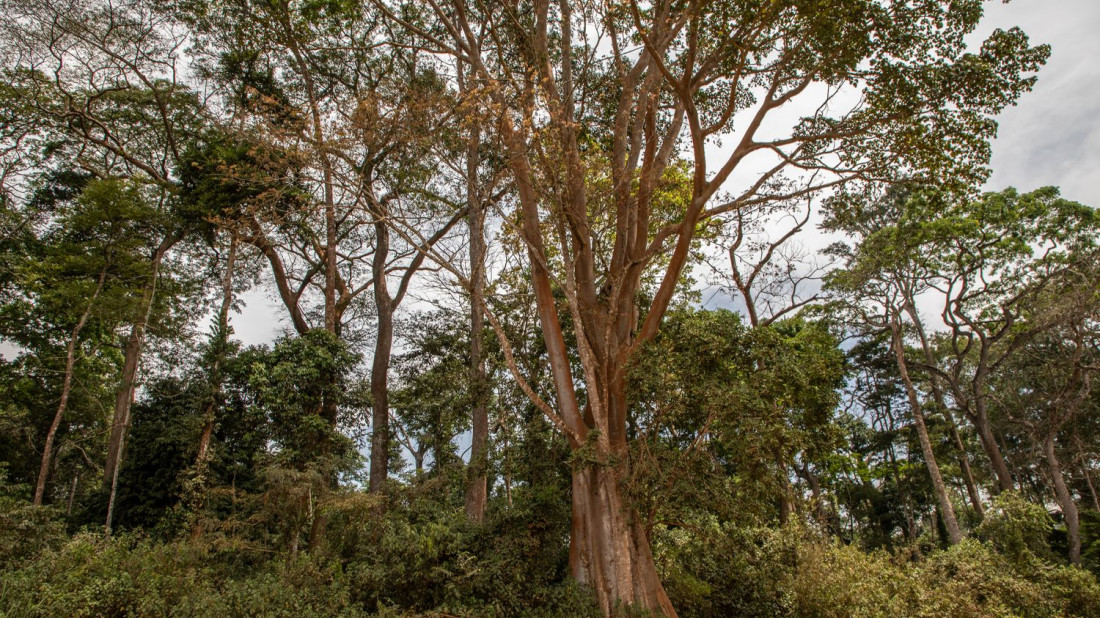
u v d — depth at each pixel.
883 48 12.62
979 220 26.36
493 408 15.12
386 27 21.42
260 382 18.14
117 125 24.53
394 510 14.17
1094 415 30.89
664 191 17.02
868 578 12.73
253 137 13.68
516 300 15.91
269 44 21.80
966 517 34.47
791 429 10.94
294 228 21.53
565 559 13.52
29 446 22.53
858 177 13.52
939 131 12.58
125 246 20.50
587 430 12.75
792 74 14.14
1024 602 13.49
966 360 31.92
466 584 11.02
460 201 18.03
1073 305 24.44
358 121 12.82
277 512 14.12
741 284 22.77
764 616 12.95
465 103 12.46
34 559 11.41
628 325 13.76
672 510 11.63
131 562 10.38
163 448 17.42
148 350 23.91
